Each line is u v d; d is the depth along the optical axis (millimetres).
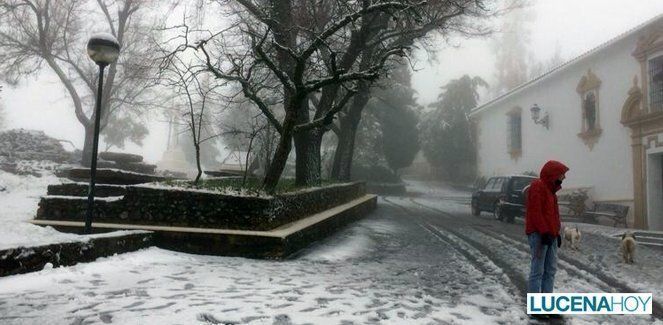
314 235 9484
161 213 8352
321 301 4699
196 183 9648
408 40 16344
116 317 3719
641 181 15688
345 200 15328
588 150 19141
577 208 17984
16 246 4945
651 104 15289
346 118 21297
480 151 32281
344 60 13594
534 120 22422
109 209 8555
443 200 28062
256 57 11281
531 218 4723
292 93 9938
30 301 4141
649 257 9242
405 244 9961
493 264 7637
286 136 9773
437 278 6473
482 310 4738
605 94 17984
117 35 25297
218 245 7523
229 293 4812
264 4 13906
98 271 5555
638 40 15969
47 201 8883
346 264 7449
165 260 6688
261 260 7355
